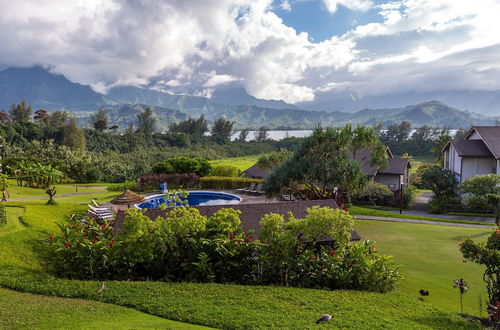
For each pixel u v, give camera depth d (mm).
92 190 36844
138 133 95750
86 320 6734
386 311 8234
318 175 21891
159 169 37250
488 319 8602
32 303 7574
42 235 12398
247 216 13516
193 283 9492
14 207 17391
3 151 57812
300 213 14234
